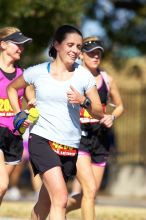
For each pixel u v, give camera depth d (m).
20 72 16.09
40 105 14.20
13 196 33.56
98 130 17.14
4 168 15.52
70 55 14.02
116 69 41.00
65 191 13.80
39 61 34.91
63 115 14.08
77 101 13.92
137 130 41.28
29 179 42.91
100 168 17.34
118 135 42.44
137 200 34.69
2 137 15.81
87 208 15.91
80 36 14.12
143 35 38.47
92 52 17.39
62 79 14.08
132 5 38.66
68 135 14.18
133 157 41.09
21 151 16.20
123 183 37.66
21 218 21.55
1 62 16.08
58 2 31.19
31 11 30.80
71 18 32.16
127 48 39.34
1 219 21.09
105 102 17.72
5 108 15.84
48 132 14.11
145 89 38.94
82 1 32.19
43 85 14.10
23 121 14.21
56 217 13.64
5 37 15.99
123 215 23.22
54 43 14.20
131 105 39.78
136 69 46.53
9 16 30.83
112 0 38.50
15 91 15.09
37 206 15.47
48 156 13.98
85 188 16.05
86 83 14.14
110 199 34.97
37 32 32.91
